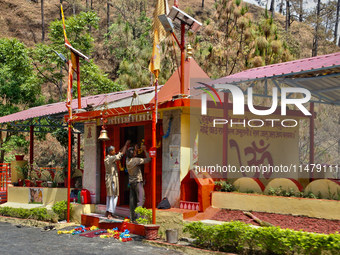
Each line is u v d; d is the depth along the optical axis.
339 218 6.67
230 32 19.33
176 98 8.59
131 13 39.44
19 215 11.03
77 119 10.69
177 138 8.80
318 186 7.37
